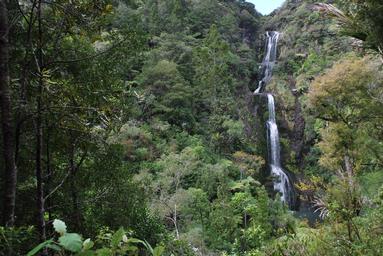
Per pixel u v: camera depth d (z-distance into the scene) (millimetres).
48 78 3791
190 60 35531
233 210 19000
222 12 51688
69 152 5340
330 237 4641
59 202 5492
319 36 41375
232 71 39469
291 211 26750
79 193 5766
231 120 30125
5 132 2902
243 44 47344
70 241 1067
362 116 8258
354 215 5320
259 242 12938
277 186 29969
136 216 6816
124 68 5672
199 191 18922
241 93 37125
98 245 2475
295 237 4836
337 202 5262
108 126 4715
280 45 46375
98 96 4445
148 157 22641
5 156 2914
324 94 12734
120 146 6137
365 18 4754
